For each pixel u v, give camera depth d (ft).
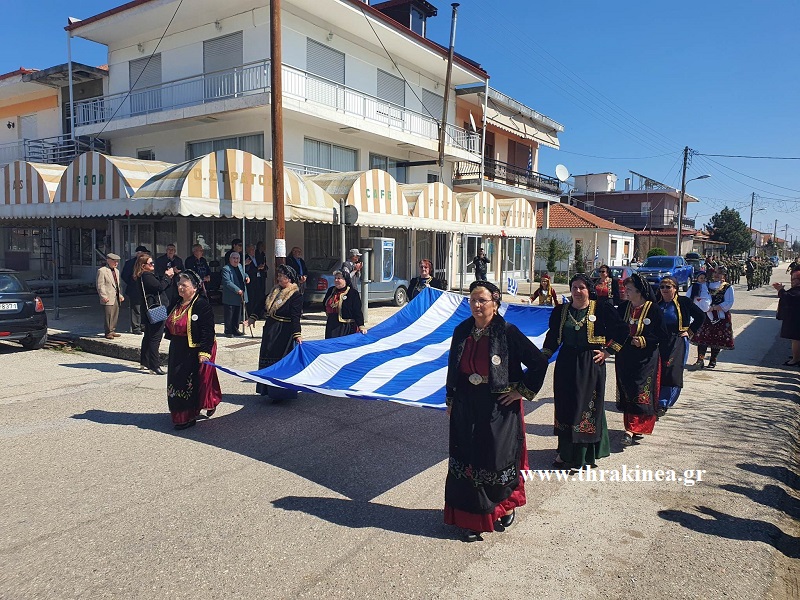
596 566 12.26
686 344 23.26
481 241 81.76
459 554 12.68
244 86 55.72
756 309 67.26
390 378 19.20
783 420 23.15
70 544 12.84
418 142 72.49
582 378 16.93
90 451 18.70
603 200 188.14
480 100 90.84
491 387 12.52
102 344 34.78
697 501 15.60
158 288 29.89
